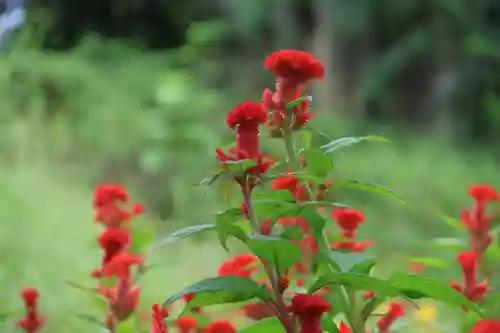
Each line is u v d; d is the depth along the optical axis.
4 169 9.29
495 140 12.16
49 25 14.86
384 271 5.49
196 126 9.81
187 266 5.95
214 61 13.88
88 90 11.44
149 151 9.59
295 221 2.35
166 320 2.40
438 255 5.19
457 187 8.38
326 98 13.25
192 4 15.52
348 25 12.99
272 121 2.14
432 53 12.98
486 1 12.96
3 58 12.35
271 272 1.91
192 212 8.31
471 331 2.04
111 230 2.81
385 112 13.21
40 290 5.12
